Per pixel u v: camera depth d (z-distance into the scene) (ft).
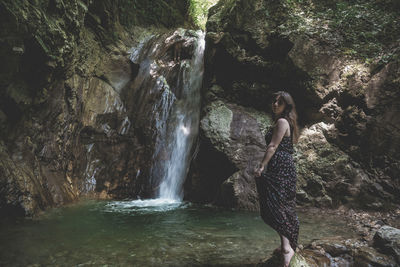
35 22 18.04
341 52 23.58
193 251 13.46
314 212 20.77
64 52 21.34
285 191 10.91
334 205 21.54
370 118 21.58
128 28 34.22
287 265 10.52
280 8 26.71
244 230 16.71
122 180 26.27
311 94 23.81
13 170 18.12
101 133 26.66
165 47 31.60
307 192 22.29
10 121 19.53
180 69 30.30
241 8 27.58
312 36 24.40
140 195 26.08
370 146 21.57
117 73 29.94
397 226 17.42
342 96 22.75
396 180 20.74
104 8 29.78
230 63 27.48
